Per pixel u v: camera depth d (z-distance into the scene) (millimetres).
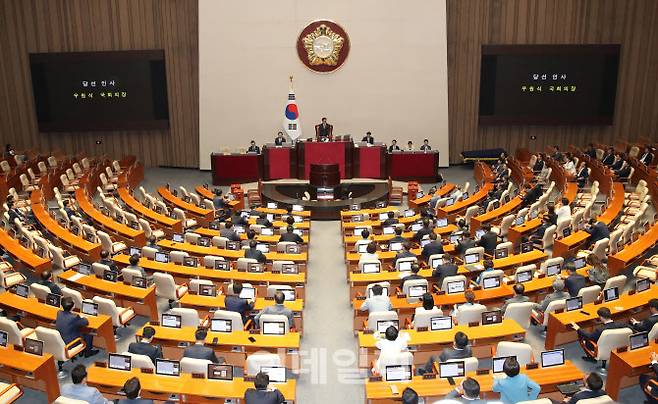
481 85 27219
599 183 22641
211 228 18250
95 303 11273
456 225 18578
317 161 24250
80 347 10742
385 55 26688
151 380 8727
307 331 12578
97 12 27031
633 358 9352
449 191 21703
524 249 14844
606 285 11969
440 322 10414
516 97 27234
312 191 23062
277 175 24703
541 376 8758
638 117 27859
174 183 26125
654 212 19688
